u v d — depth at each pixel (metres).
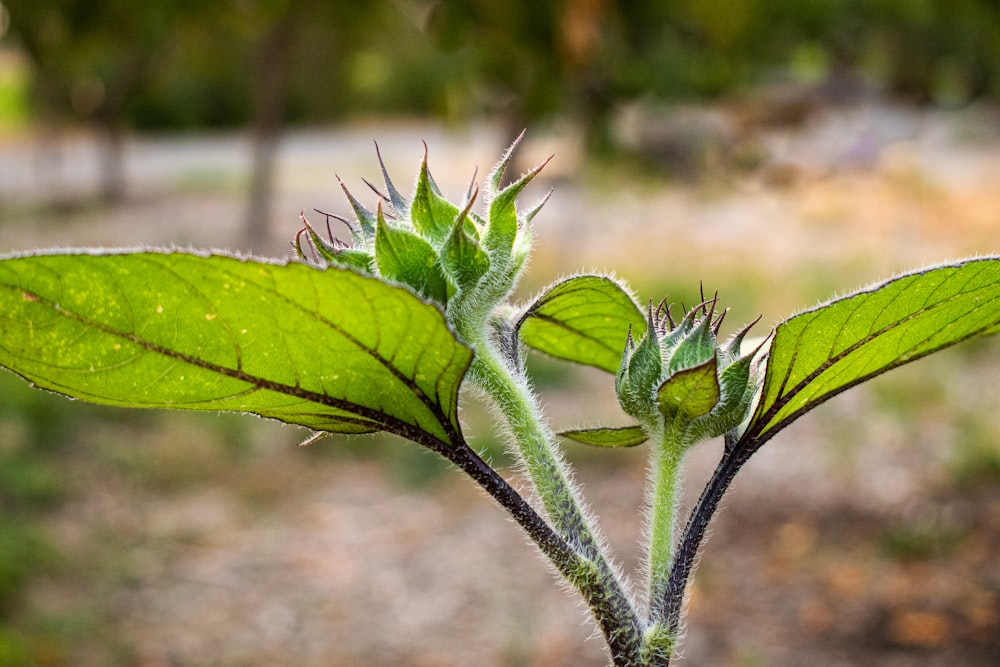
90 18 12.65
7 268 1.03
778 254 16.00
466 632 6.58
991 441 8.45
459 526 7.95
